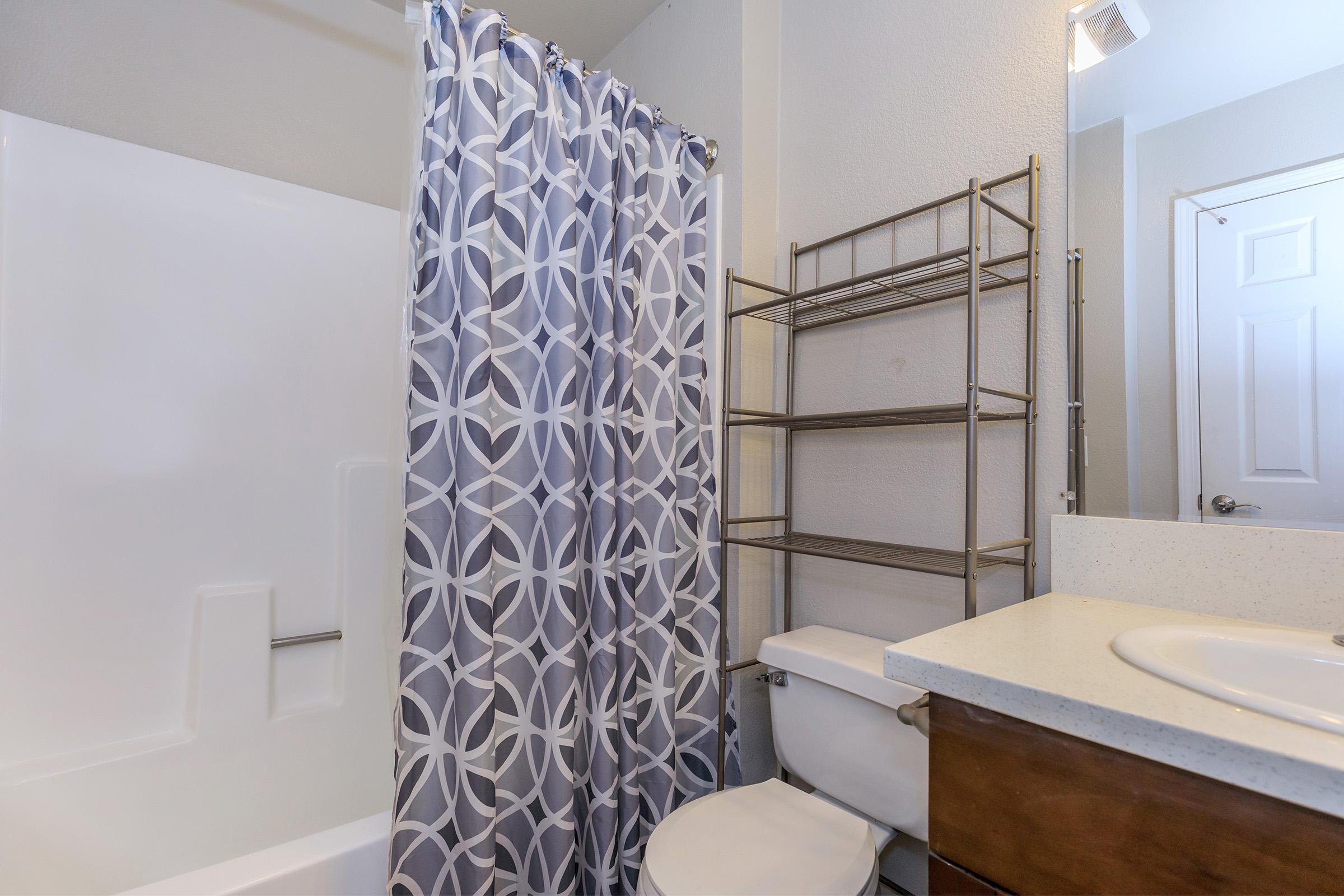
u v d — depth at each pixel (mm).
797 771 1284
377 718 1658
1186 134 982
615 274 1312
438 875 1008
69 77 1448
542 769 1154
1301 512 854
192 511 1490
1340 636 724
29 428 1307
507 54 1183
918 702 1042
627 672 1266
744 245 1552
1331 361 838
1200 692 584
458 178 1102
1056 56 1142
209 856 1365
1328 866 445
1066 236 1117
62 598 1327
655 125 1437
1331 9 852
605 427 1246
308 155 1778
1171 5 1007
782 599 1625
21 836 1159
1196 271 964
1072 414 1099
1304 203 867
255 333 1595
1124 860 549
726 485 1439
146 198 1456
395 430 1054
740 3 1574
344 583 1660
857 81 1483
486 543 1073
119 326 1415
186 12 1601
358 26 1867
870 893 922
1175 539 948
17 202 1304
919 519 1337
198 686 1404
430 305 1077
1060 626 851
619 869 1259
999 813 639
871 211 1444
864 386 1454
